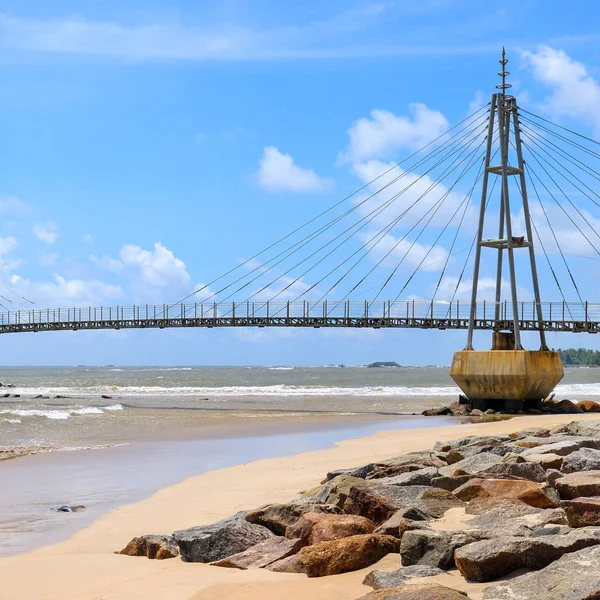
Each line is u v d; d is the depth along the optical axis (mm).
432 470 17047
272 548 12516
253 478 22781
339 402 72250
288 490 20469
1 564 13070
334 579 10672
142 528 16250
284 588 10352
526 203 55062
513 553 9703
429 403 70875
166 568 12344
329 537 12164
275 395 87625
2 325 77312
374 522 13742
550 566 9117
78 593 11141
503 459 18312
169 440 35969
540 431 26172
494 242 54000
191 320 65375
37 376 183375
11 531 16156
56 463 27312
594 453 17078
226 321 64250
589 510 11352
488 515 12695
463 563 9828
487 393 52250
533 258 54656
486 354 52000
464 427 40000
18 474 24609
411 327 57562
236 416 52375
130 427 43156
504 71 54969
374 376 179000
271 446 33250
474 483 14438
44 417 49156
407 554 10836
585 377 184875
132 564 12758
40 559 13430
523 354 50688
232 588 10539
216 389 101625
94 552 14148
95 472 25047
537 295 54250
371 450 29656
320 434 39188
